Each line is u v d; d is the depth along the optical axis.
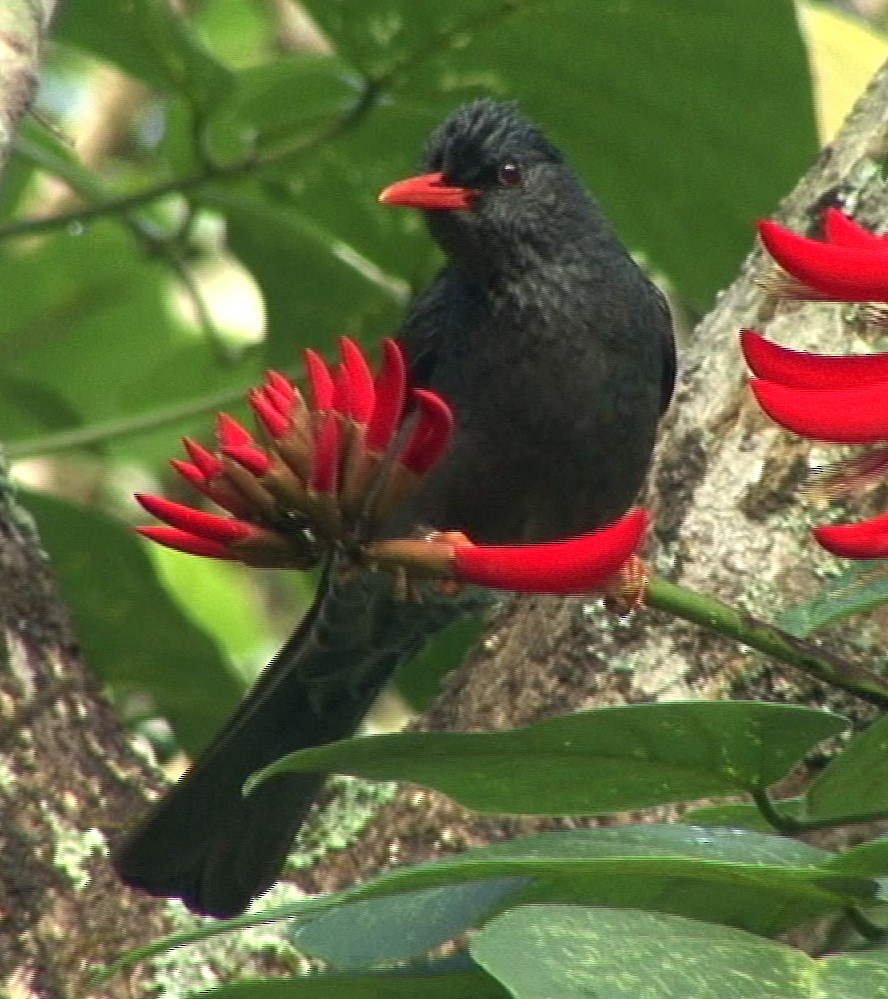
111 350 15.04
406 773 6.34
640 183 12.45
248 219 12.65
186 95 11.71
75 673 9.57
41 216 14.16
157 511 5.88
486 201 10.55
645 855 5.91
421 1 11.39
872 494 8.89
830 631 8.84
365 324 13.04
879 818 6.57
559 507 10.70
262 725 9.34
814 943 6.80
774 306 9.35
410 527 10.56
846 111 12.59
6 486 9.87
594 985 5.27
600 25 11.47
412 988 6.42
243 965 8.76
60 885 8.90
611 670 9.12
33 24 7.06
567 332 10.52
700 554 9.07
